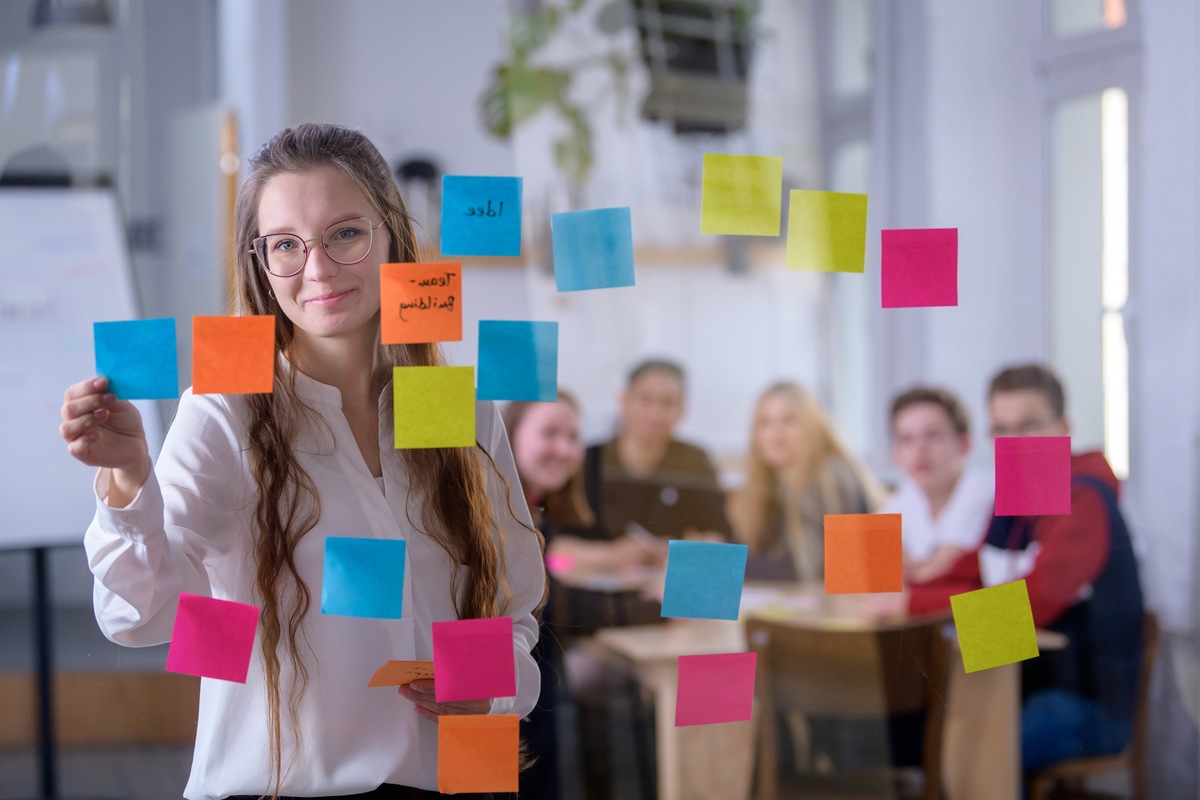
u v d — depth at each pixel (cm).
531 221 415
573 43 414
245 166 122
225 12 439
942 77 380
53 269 294
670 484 333
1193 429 306
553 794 202
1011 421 290
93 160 438
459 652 117
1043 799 253
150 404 285
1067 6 360
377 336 127
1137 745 256
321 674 117
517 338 121
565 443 301
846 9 421
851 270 130
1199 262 307
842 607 277
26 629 420
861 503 338
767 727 246
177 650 113
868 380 416
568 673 253
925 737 236
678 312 421
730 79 416
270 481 115
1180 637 295
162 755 341
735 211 129
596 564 293
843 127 420
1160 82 315
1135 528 314
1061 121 362
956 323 385
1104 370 345
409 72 427
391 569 113
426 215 420
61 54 435
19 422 282
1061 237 364
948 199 381
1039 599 256
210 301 414
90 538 108
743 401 426
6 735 353
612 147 416
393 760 119
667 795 250
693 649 255
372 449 123
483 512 123
